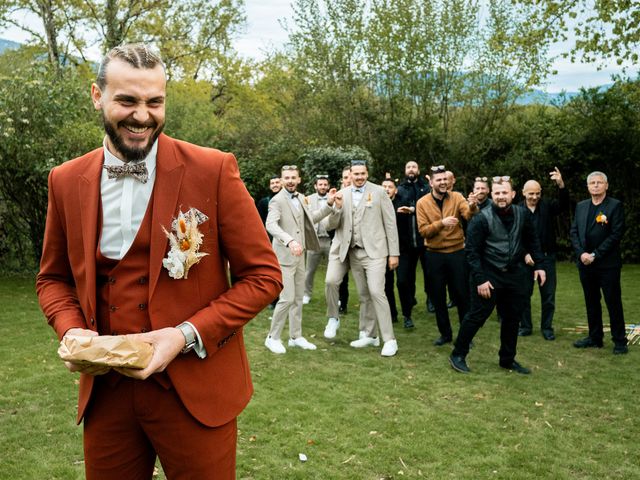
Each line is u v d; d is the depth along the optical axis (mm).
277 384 5598
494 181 5984
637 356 6715
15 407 4852
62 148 12062
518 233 5996
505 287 6039
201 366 1974
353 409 4965
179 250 1916
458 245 7230
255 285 2016
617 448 4297
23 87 11625
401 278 8117
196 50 24562
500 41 12344
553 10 11102
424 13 18750
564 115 16594
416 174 8594
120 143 1878
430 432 4508
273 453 4109
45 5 20281
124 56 1831
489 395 5395
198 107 22344
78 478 3691
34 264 12688
